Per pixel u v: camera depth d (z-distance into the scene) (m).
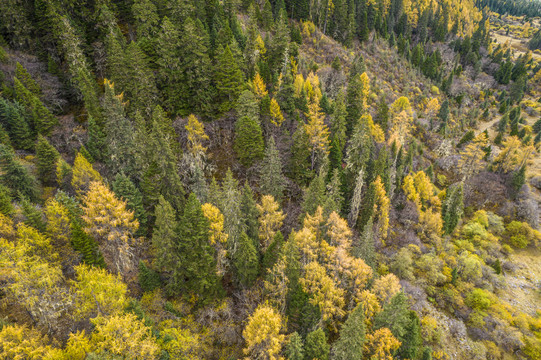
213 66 57.47
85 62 55.12
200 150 50.72
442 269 53.75
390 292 38.09
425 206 66.38
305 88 68.38
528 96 140.25
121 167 43.47
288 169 55.50
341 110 60.03
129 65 50.16
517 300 55.03
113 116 42.47
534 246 67.50
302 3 101.19
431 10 159.12
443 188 81.06
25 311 26.86
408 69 118.75
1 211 30.02
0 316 25.98
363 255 42.91
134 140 43.78
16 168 36.78
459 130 104.06
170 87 54.44
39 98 51.00
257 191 51.88
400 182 65.94
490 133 107.69
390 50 119.88
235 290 40.12
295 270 35.28
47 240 28.62
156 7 67.38
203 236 35.44
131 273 35.44
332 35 107.81
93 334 24.11
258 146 51.53
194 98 55.09
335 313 37.34
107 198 33.16
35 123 47.00
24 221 29.86
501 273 59.75
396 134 74.94
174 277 35.09
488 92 130.12
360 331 29.52
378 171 57.22
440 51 143.88
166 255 34.84
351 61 97.19
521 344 44.66
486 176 80.25
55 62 57.84
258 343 30.64
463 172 80.69
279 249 37.28
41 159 41.84
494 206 76.00
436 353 41.62
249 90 57.84
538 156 93.31
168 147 41.28
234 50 62.75
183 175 48.47
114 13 65.62
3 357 20.86
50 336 25.69
